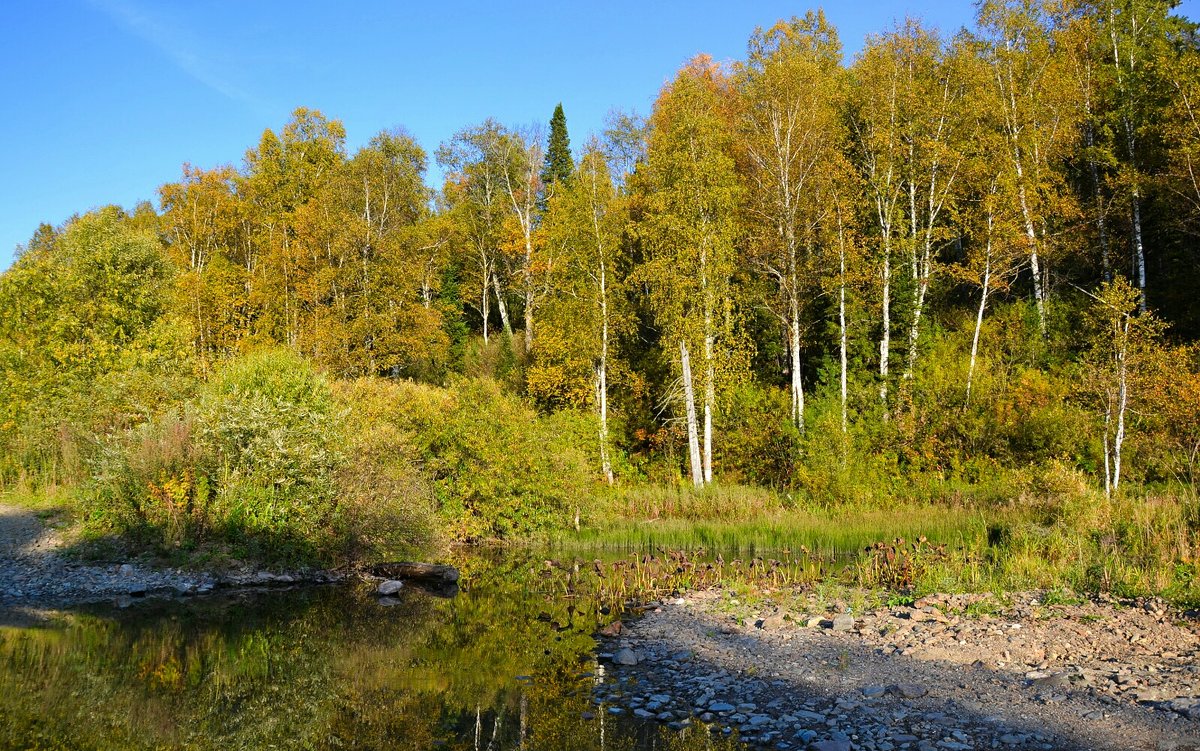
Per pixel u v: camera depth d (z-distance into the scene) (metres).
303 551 17.61
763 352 35.09
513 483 23.16
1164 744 6.77
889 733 7.45
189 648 11.48
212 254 48.31
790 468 28.03
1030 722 7.50
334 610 14.15
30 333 31.27
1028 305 30.98
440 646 11.52
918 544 16.73
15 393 28.72
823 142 29.02
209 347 40.41
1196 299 28.36
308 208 40.72
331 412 20.03
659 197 28.47
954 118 29.09
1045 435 24.88
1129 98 30.50
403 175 42.53
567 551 21.25
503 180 48.03
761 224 30.36
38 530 19.14
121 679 10.01
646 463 31.83
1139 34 33.25
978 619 11.48
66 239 35.06
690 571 16.50
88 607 14.20
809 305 33.72
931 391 27.72
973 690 8.53
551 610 14.05
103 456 18.86
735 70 32.03
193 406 19.42
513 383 37.06
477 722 8.26
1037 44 30.94
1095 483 22.09
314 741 7.82
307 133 49.31
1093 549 15.34
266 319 39.72
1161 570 12.72
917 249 30.88
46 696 9.34
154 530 17.34
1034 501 20.02
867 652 10.27
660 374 33.97
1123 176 28.92
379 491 19.14
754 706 8.47
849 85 32.75
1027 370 27.36
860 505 24.16
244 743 7.79
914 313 28.97
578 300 31.30
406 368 41.44
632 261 32.50
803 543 20.38
